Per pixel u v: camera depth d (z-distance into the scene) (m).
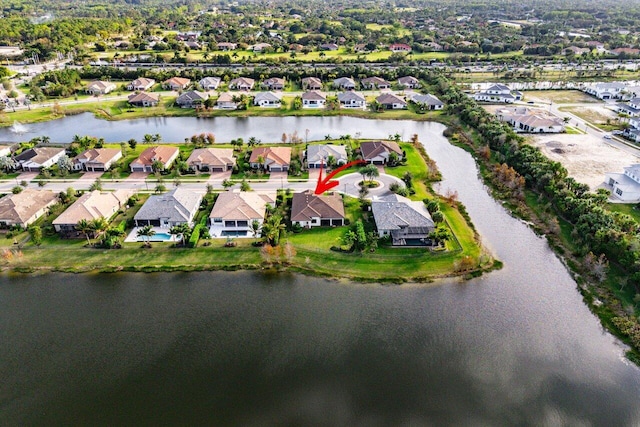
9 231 93.06
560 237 94.94
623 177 114.62
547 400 59.56
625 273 81.62
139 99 188.25
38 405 58.22
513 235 96.69
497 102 194.25
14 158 125.12
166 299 76.75
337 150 131.00
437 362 65.06
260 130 163.50
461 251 89.19
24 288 79.19
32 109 182.00
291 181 118.50
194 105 187.50
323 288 79.69
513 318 73.38
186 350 66.56
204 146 141.50
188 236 90.81
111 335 69.19
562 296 78.50
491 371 63.66
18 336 68.88
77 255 87.25
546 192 109.62
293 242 91.69
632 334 69.25
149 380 61.72
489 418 57.03
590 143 147.12
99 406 58.03
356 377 62.38
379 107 184.38
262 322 71.94
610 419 57.16
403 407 58.25
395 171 125.12
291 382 61.56
